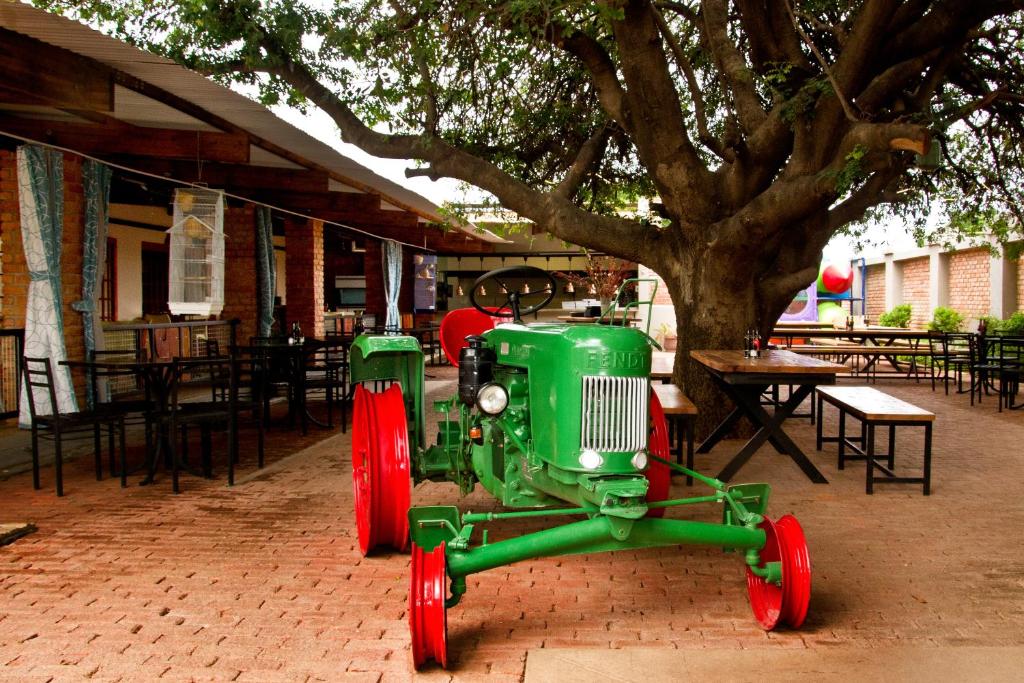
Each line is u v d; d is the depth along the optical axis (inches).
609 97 268.1
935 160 265.1
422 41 241.0
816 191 230.2
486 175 283.7
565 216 284.7
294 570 147.2
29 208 271.6
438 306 844.0
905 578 143.1
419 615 104.5
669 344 593.3
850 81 236.4
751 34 273.4
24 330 284.5
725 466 239.8
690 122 358.0
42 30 179.0
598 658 109.6
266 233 455.8
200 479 221.6
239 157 278.2
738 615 126.7
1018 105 292.4
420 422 174.1
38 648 113.3
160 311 581.6
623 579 144.3
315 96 258.7
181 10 219.0
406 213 497.4
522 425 130.7
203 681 103.7
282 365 327.6
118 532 170.7
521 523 178.4
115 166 310.5
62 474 222.1
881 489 211.9
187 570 146.8
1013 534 170.6
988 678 103.3
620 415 112.0
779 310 284.7
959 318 555.2
